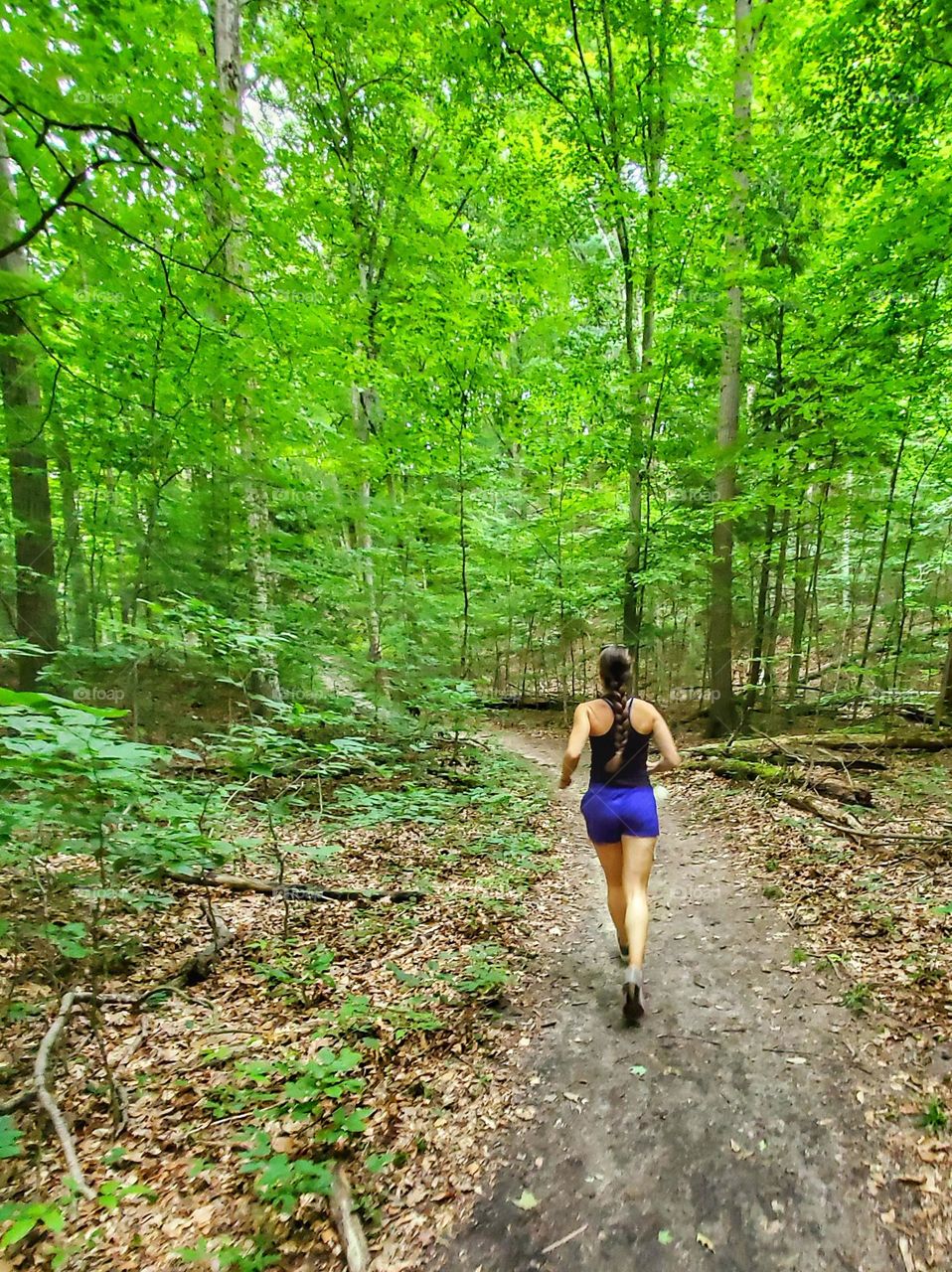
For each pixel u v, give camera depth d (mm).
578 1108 2617
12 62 3475
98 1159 2291
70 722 2623
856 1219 2000
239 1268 1860
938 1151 2186
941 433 10234
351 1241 1958
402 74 12109
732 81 10547
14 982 3102
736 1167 2258
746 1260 1908
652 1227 2047
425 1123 2541
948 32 6332
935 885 4098
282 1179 2059
